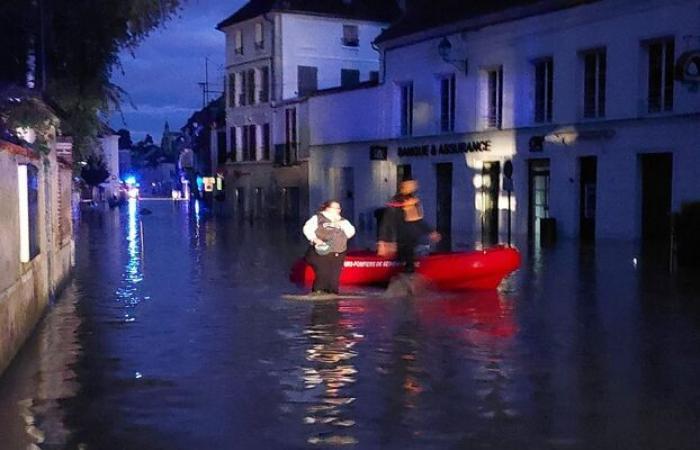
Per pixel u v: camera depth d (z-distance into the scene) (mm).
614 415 6660
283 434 6203
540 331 10336
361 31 49969
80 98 12703
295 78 48500
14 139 9695
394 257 14438
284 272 17688
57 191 13984
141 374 8086
